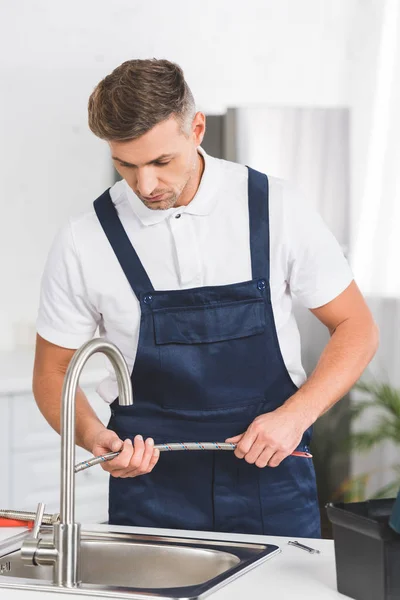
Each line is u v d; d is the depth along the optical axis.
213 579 1.38
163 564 1.62
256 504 1.89
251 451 1.71
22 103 4.16
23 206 4.20
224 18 4.56
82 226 1.95
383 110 4.79
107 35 4.32
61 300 1.97
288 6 4.73
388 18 4.81
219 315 1.90
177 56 4.46
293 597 1.31
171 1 4.43
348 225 4.29
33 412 3.37
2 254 4.16
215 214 1.91
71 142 4.31
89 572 1.67
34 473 3.40
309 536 1.92
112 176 4.45
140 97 1.59
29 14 4.14
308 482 1.93
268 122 4.14
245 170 1.97
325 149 4.23
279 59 4.72
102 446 1.72
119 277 1.92
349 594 1.31
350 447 4.39
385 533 1.23
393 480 4.44
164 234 1.90
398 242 4.70
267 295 1.92
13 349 4.18
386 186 4.72
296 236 1.91
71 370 1.44
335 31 4.80
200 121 1.79
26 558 1.50
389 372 4.57
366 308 1.96
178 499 1.91
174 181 1.72
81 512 3.55
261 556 1.52
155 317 1.91
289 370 1.96
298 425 1.74
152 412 1.93
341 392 1.84
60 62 4.24
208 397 1.91
